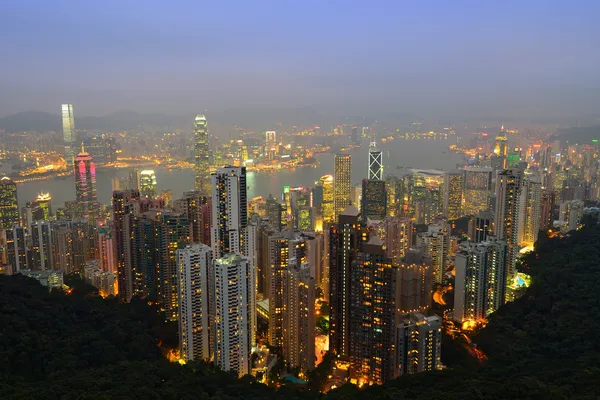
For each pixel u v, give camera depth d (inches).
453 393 7770.7
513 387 7731.3
